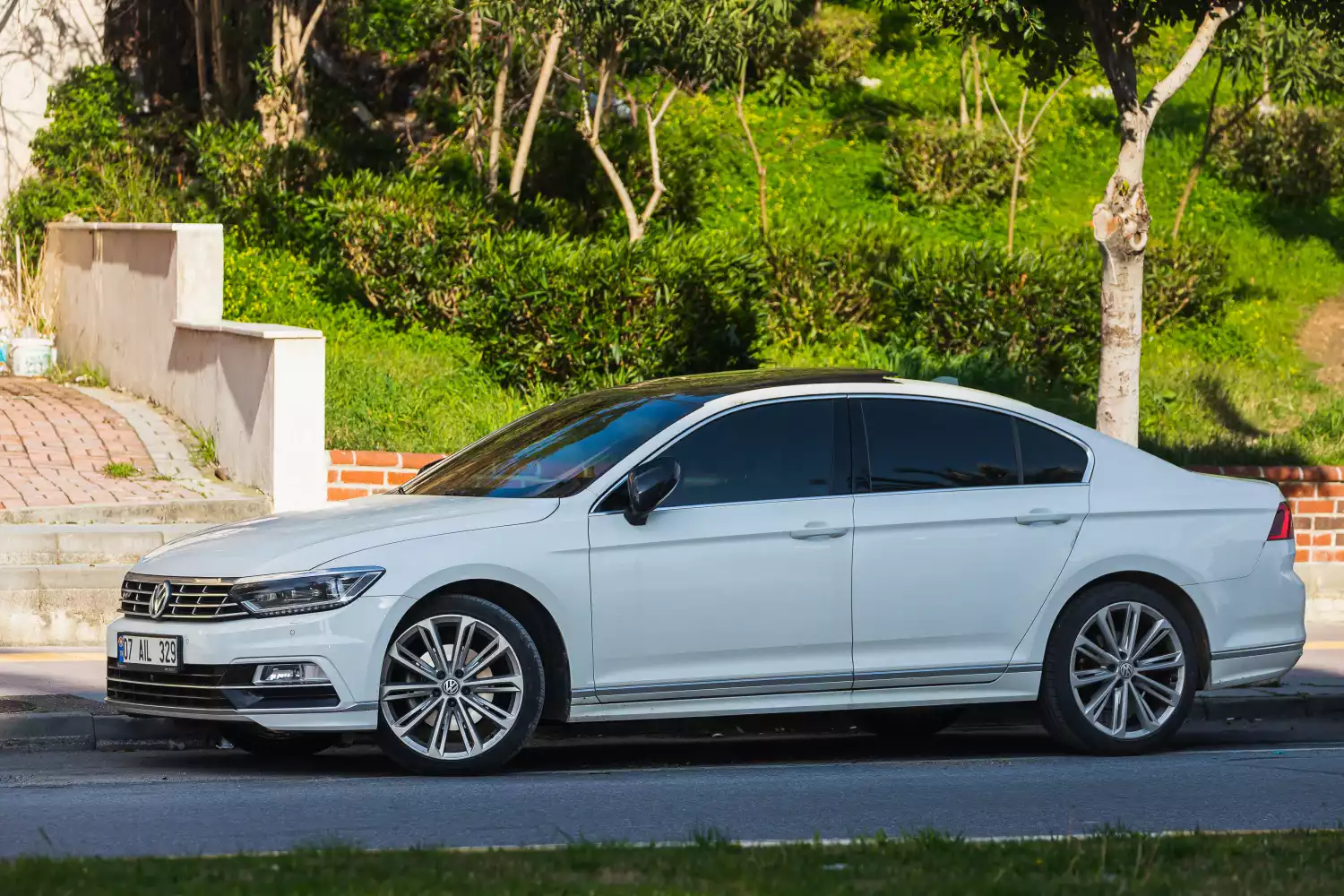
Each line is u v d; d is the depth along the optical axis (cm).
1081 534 2127
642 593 1964
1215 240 6053
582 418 2170
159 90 6712
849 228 5141
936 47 7569
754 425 2062
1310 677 2723
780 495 2036
